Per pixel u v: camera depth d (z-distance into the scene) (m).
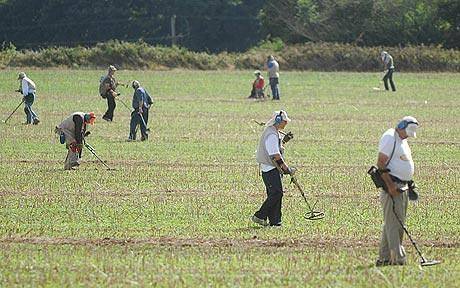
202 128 128.75
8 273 50.12
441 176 90.44
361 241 59.62
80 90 187.25
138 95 114.69
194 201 73.88
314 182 84.81
